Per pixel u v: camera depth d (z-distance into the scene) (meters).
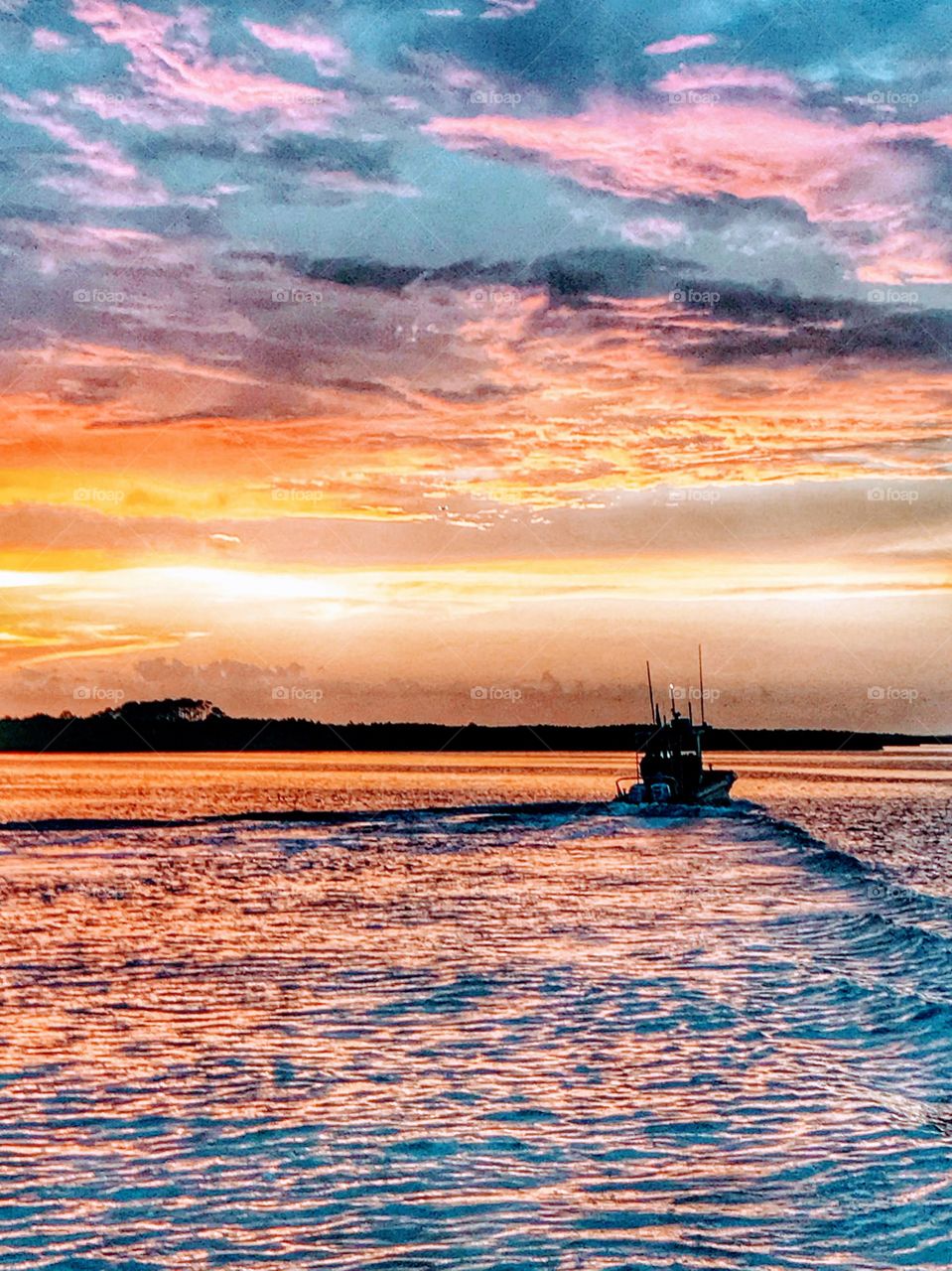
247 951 25.83
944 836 66.75
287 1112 14.21
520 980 22.22
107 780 138.88
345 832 60.16
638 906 33.09
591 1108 14.41
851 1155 12.79
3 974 23.17
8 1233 10.80
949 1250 10.43
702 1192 11.77
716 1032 18.14
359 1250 10.46
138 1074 15.82
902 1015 19.16
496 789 116.62
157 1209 11.32
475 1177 12.16
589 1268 10.10
